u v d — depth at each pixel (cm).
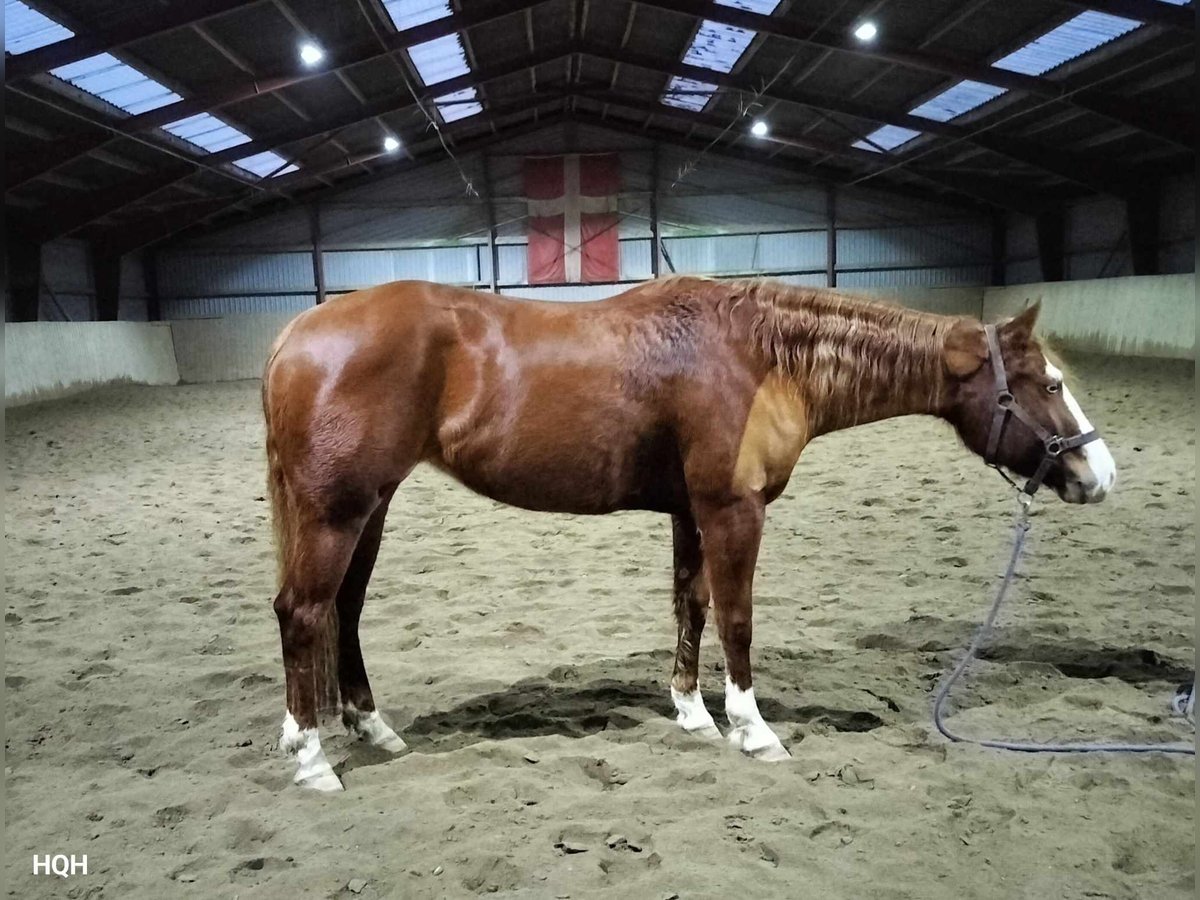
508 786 267
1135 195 1658
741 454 279
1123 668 354
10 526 625
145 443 1025
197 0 993
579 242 2153
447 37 1342
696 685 312
